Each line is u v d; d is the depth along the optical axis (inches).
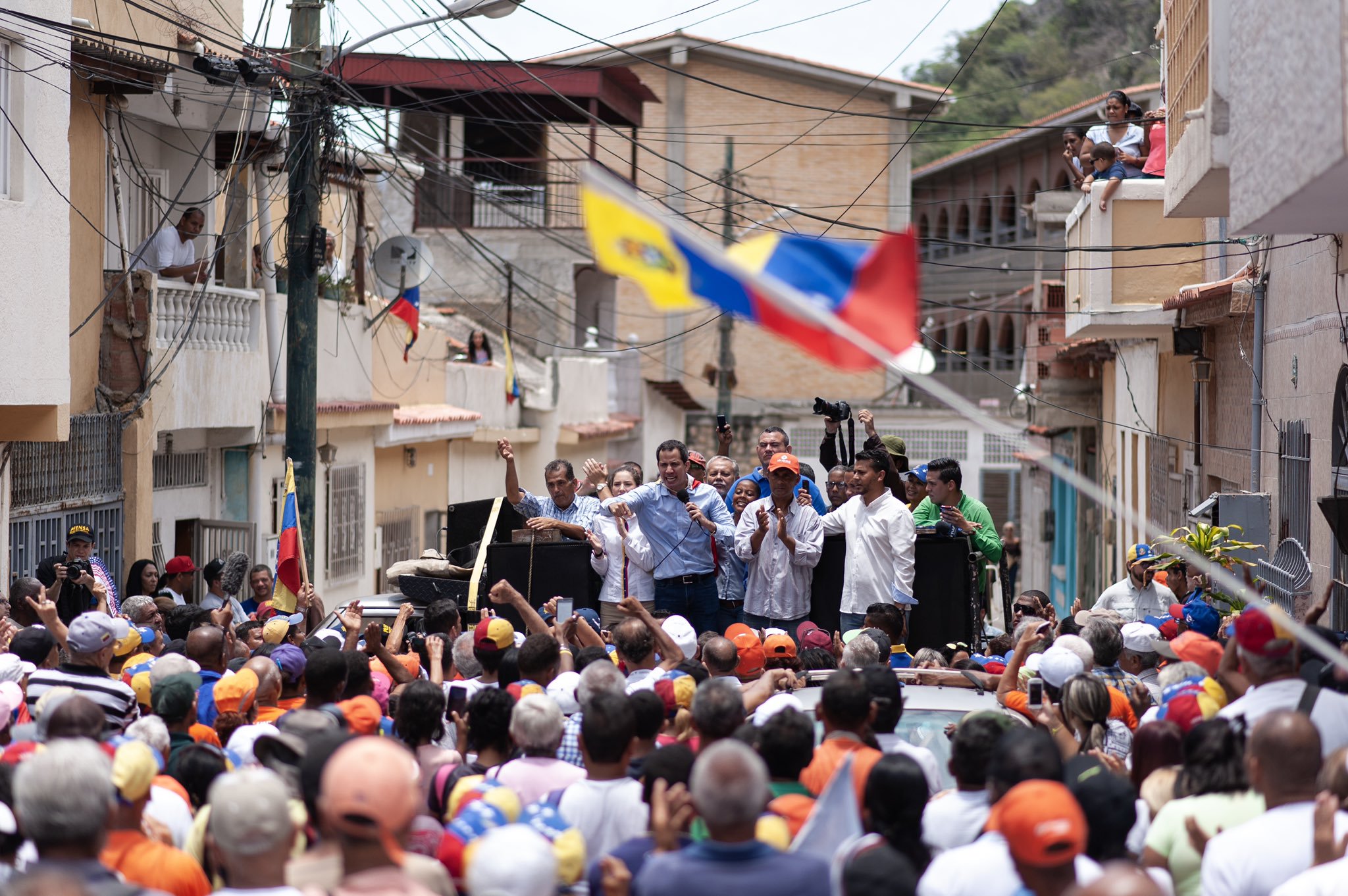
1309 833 484.4
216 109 1838.1
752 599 1170.0
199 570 1921.8
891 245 425.7
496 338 3472.0
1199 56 1144.8
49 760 434.9
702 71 4015.8
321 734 511.8
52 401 1373.0
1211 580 1226.6
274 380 2012.8
